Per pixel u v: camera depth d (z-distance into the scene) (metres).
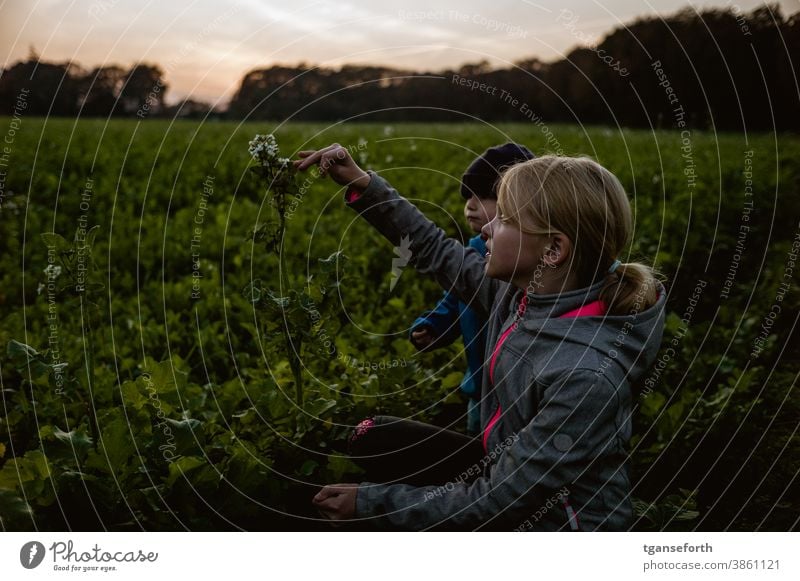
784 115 17.30
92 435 2.20
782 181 8.59
